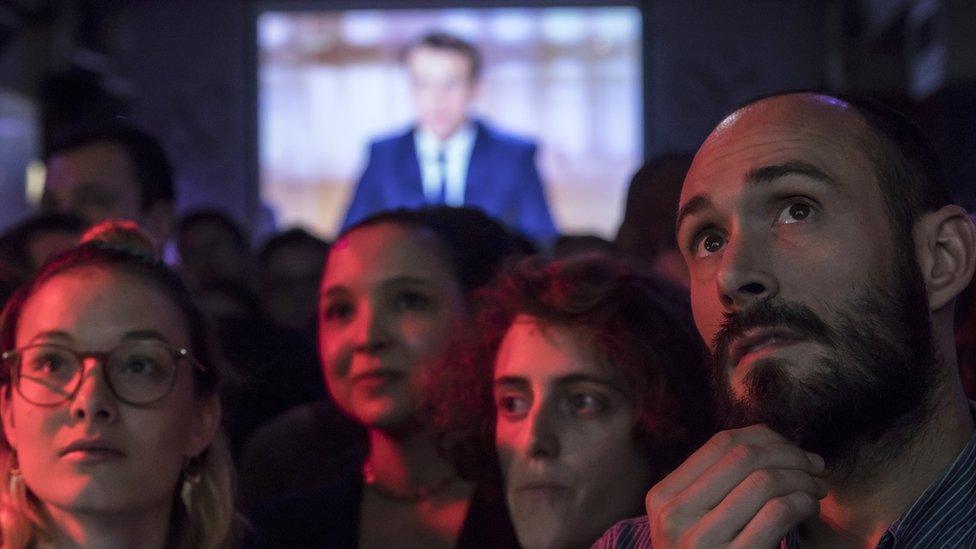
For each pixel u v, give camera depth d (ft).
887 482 3.35
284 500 6.25
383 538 5.96
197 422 5.08
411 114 29.01
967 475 3.27
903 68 27.22
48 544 4.75
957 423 3.39
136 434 4.70
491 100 29.07
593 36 29.17
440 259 6.01
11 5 24.59
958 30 21.58
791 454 3.33
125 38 28.81
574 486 4.85
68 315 4.76
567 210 29.22
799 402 3.18
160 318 4.89
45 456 4.63
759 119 3.50
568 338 4.92
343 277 6.05
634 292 5.00
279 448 7.39
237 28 29.58
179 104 29.58
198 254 14.20
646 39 29.09
